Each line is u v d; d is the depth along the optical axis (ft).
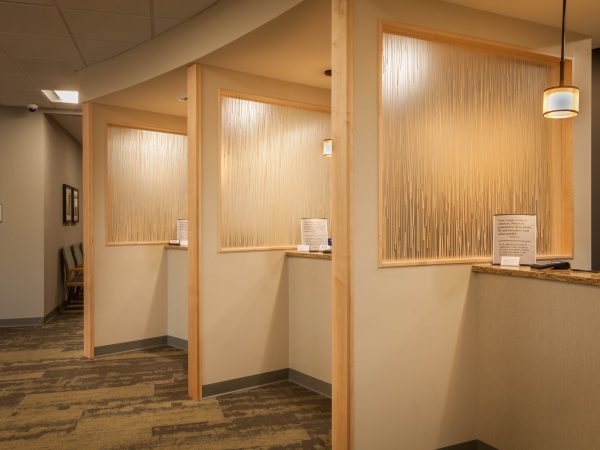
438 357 7.92
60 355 14.71
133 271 15.38
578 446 6.57
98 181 14.69
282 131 12.55
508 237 8.09
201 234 11.08
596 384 6.36
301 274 11.81
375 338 7.48
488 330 7.96
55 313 20.76
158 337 15.88
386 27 7.67
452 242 8.29
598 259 11.92
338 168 7.39
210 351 11.19
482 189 8.63
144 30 11.64
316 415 10.03
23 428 9.48
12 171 18.53
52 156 20.18
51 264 20.08
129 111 15.24
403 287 7.68
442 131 8.29
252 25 9.20
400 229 7.86
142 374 12.86
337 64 7.40
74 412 10.26
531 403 7.23
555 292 6.88
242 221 11.87
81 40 12.26
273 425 9.55
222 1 10.00
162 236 16.17
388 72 7.82
